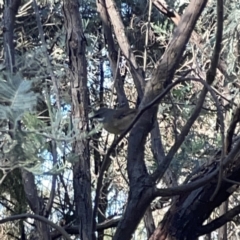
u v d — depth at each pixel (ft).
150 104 7.77
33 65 8.22
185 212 10.11
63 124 6.70
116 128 11.96
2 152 6.23
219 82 16.51
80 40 10.62
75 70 10.41
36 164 6.32
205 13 18.19
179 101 18.85
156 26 19.56
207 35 16.71
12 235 20.20
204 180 8.42
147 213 12.09
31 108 5.68
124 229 8.57
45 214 10.34
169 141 21.16
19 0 10.57
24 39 22.21
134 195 8.52
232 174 9.86
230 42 15.42
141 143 8.68
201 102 8.25
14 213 19.21
